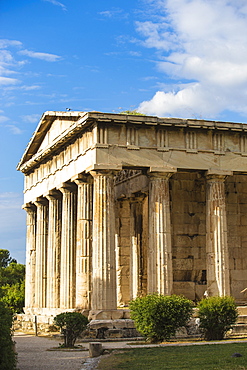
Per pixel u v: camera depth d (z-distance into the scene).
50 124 58.59
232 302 42.91
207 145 50.38
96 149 46.84
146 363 30.34
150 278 47.78
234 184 56.84
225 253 49.28
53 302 58.50
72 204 55.09
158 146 48.66
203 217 55.47
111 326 44.81
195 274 54.50
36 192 64.06
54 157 58.09
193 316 45.94
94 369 29.80
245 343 36.81
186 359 30.81
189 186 55.53
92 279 47.66
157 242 47.69
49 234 59.84
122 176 63.31
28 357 35.91
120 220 64.94
